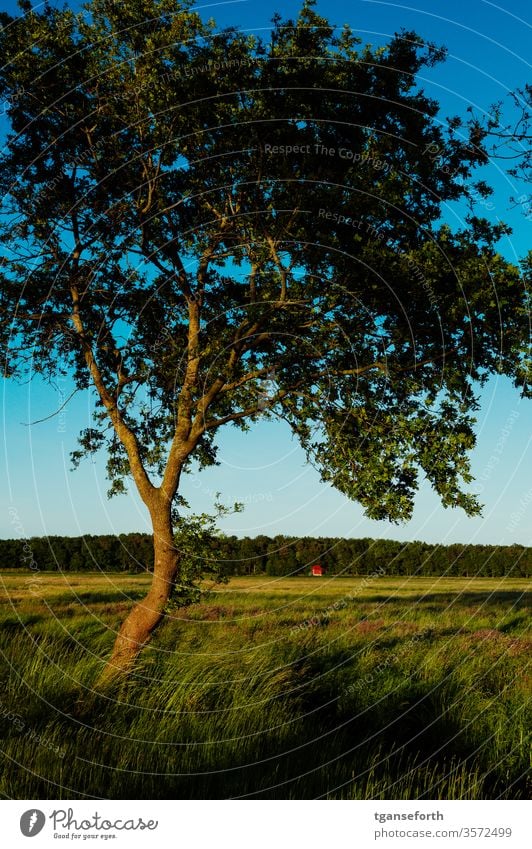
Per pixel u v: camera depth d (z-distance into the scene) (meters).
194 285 10.67
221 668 9.23
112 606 19.89
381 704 8.46
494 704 8.22
